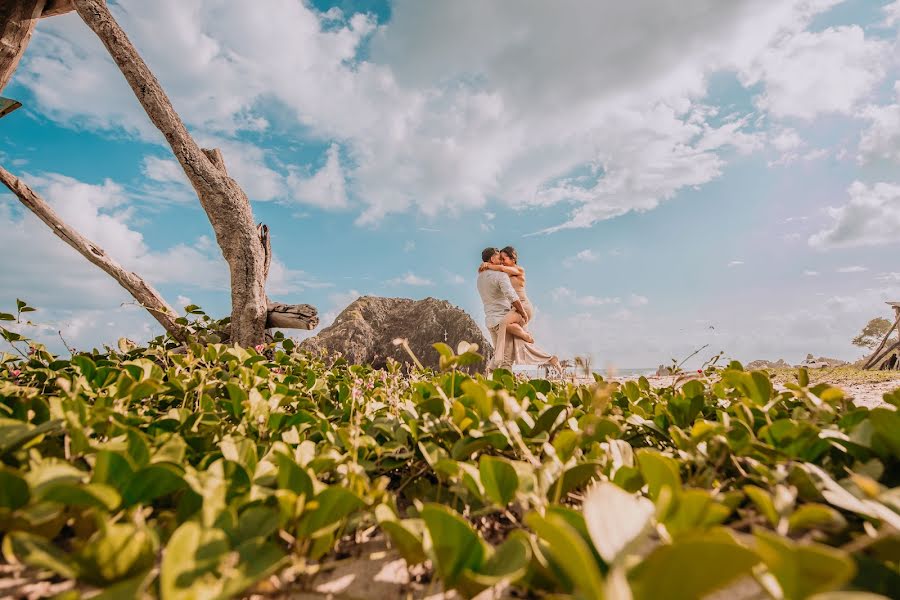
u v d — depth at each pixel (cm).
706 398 285
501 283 785
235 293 663
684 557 67
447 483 163
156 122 629
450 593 113
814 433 160
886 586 82
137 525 100
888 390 541
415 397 269
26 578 111
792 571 66
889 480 142
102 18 596
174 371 293
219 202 655
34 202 622
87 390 225
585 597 69
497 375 346
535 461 141
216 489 115
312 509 109
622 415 242
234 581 82
